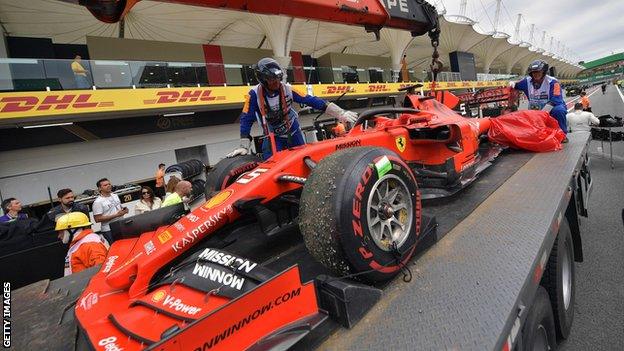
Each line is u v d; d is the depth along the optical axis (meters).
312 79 18.11
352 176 1.36
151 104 12.42
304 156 1.92
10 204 5.99
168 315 1.22
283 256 1.90
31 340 1.51
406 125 2.60
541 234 1.72
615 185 5.93
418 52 38.00
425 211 2.32
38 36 16.77
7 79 9.73
